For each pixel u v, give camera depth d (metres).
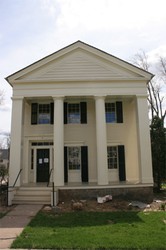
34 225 9.63
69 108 19.34
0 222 10.23
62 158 16.12
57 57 17.00
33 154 19.14
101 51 17.03
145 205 13.80
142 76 16.98
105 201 14.51
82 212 12.05
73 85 16.83
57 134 16.33
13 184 15.56
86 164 18.38
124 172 18.45
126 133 19.11
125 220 10.38
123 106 19.53
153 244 7.27
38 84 16.81
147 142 16.31
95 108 17.64
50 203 14.39
